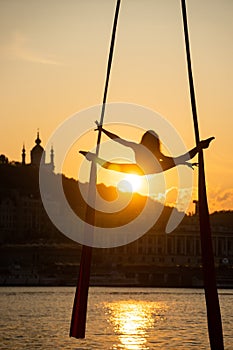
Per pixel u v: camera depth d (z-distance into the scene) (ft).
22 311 382.63
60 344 218.59
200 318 345.92
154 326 294.05
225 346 215.51
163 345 222.69
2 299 496.64
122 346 218.18
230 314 373.40
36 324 293.84
